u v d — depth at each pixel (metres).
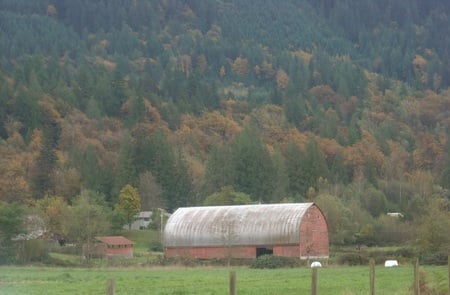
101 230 165.75
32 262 136.00
